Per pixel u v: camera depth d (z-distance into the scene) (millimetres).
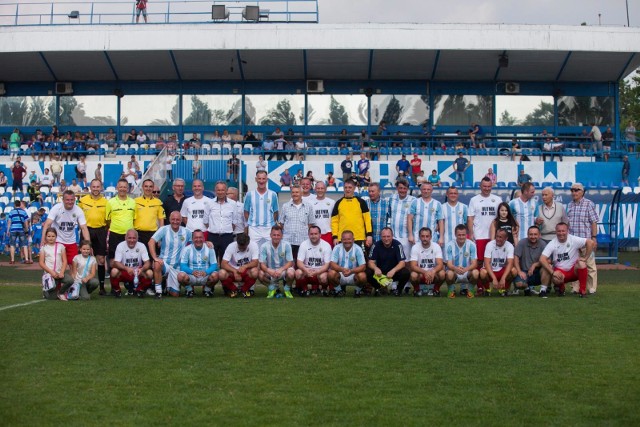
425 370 7758
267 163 30594
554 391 6996
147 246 14500
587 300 13258
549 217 14664
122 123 34312
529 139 33562
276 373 7625
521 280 14023
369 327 10211
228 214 15125
